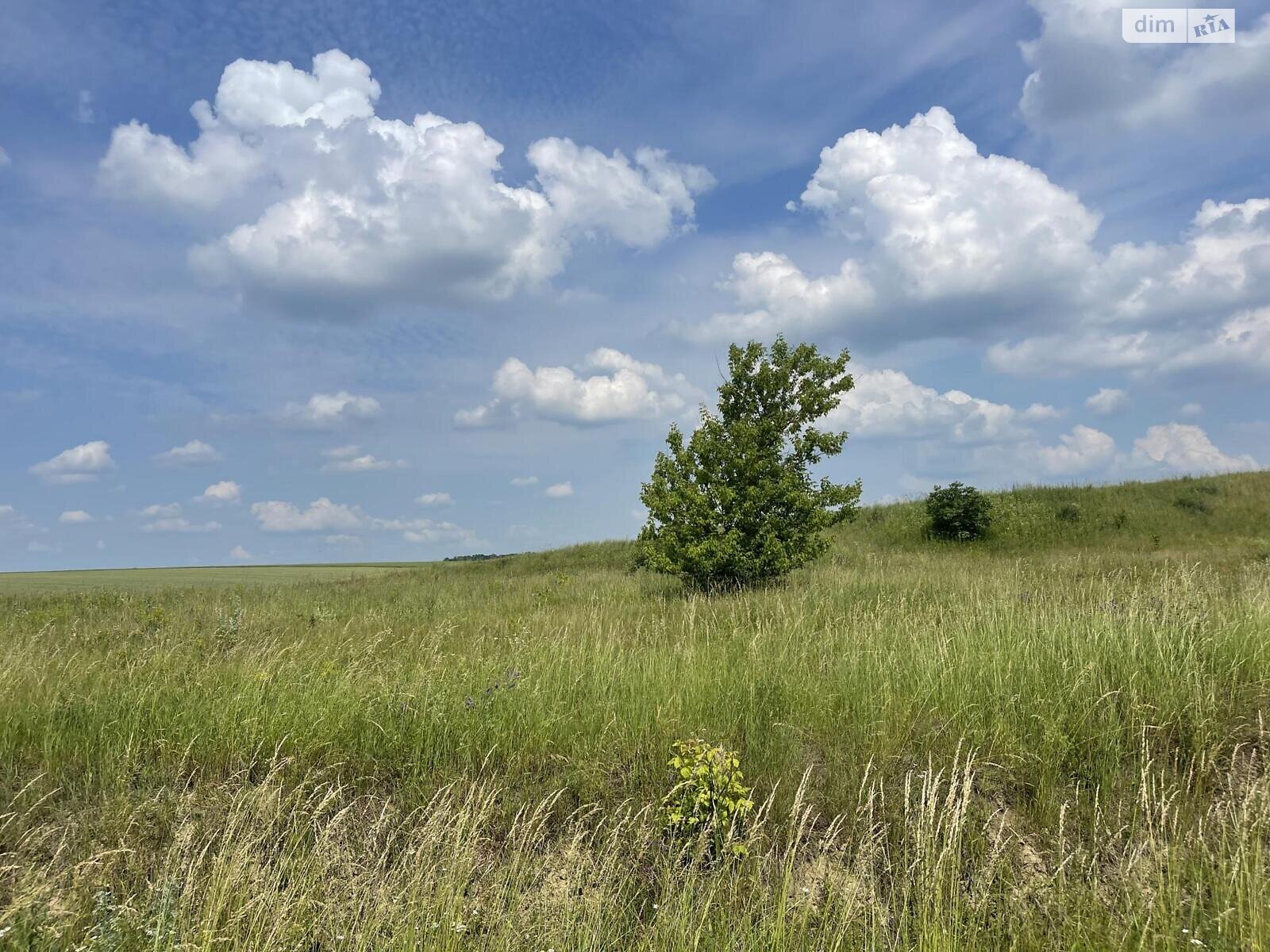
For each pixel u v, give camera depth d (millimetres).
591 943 3273
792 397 15297
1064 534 22688
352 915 3525
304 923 3385
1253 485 24312
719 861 3893
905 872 3662
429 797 4645
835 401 15078
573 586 17078
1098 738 5020
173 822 4188
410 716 5633
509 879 3785
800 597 11844
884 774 4766
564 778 4859
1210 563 15453
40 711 5875
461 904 3465
